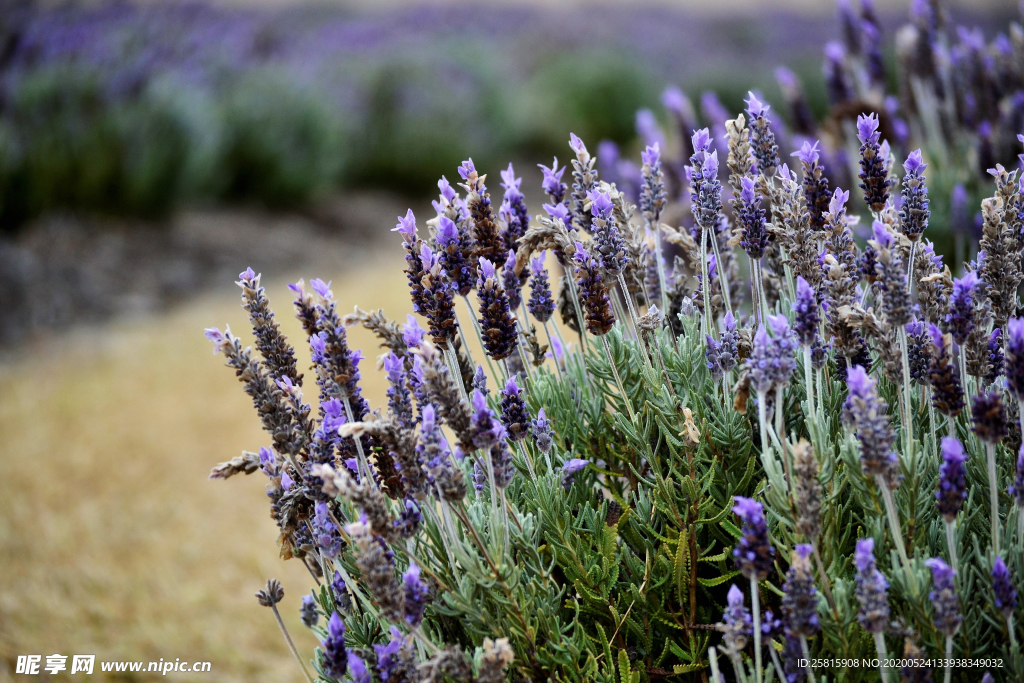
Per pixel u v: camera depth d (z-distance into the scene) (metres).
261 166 4.79
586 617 1.09
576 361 1.15
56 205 4.07
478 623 1.05
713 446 1.08
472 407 1.08
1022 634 1.02
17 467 2.10
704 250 1.09
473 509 1.07
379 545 1.01
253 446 2.12
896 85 3.78
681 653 1.06
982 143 1.42
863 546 0.98
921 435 1.08
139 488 1.99
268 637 1.50
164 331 3.09
